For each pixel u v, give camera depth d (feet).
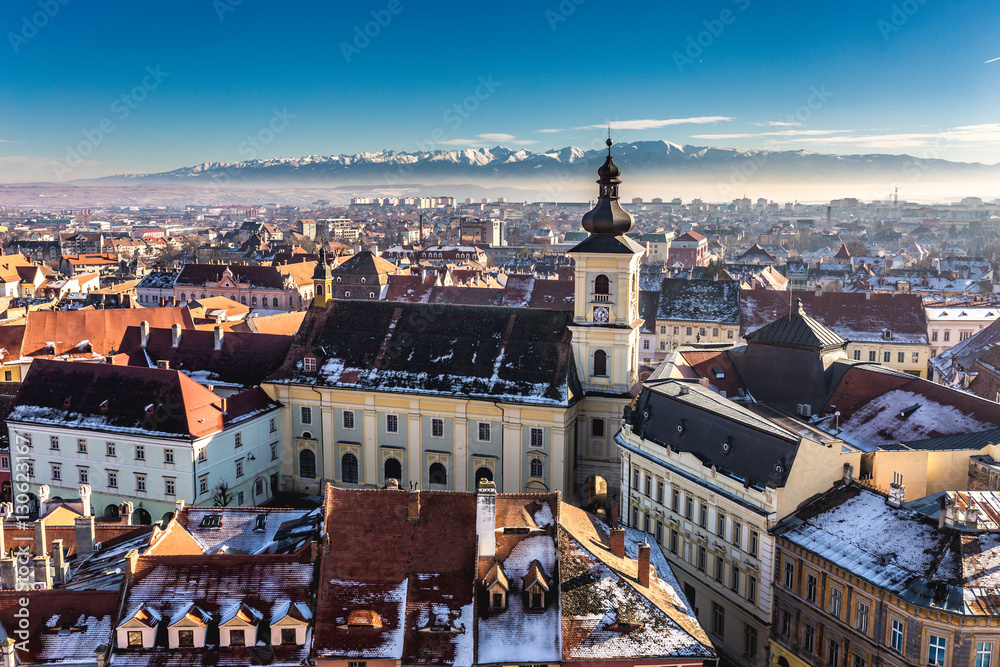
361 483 355.15
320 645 175.94
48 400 342.64
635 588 186.70
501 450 333.83
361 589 184.24
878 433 303.68
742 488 231.71
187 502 315.99
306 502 354.33
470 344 347.15
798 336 361.10
